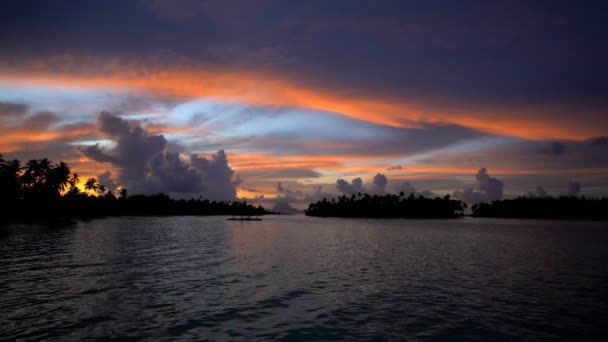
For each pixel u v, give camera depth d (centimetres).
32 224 9175
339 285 2294
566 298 2011
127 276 2523
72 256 3506
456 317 1633
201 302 1838
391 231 9400
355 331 1435
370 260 3528
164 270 2791
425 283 2389
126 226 9488
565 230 10781
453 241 6112
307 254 3997
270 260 3441
